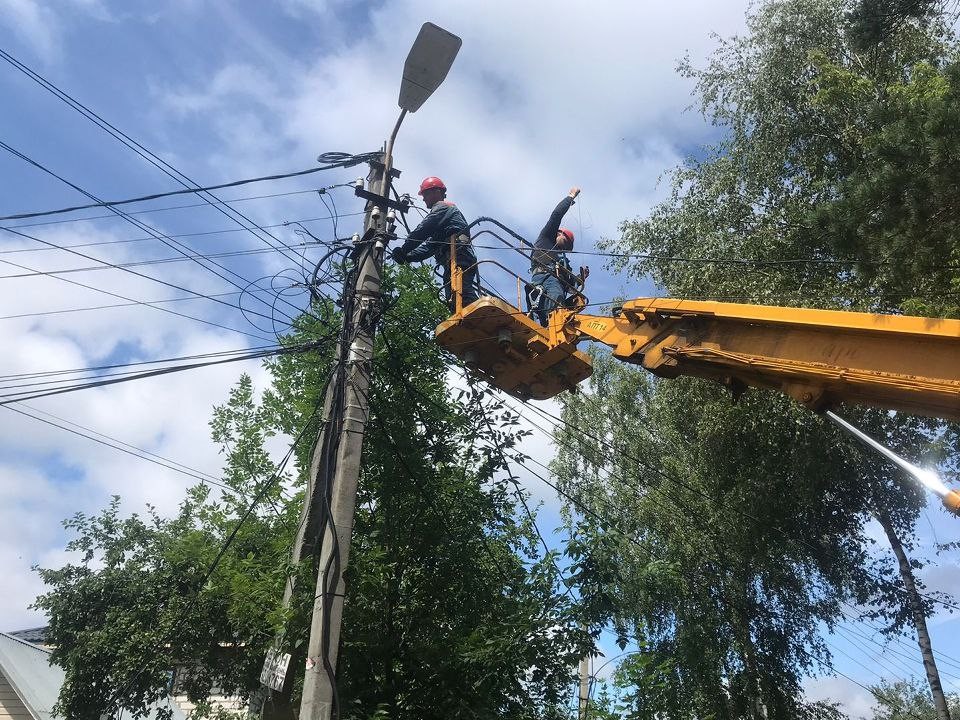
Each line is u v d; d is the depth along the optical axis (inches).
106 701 496.1
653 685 340.5
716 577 685.9
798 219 566.3
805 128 587.2
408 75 326.3
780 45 603.8
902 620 642.8
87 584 540.1
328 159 349.7
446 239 341.4
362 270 315.9
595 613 323.0
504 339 300.0
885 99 529.7
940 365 197.9
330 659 237.3
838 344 219.0
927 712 1189.1
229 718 374.3
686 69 642.8
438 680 313.3
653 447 727.1
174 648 425.1
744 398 573.3
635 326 277.0
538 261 336.5
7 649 674.2
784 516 633.0
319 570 255.1
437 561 344.5
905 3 450.3
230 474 402.9
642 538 685.3
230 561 350.0
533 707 323.3
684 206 654.5
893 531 637.9
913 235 385.4
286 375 409.1
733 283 560.7
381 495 352.5
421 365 392.5
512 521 377.1
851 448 561.6
